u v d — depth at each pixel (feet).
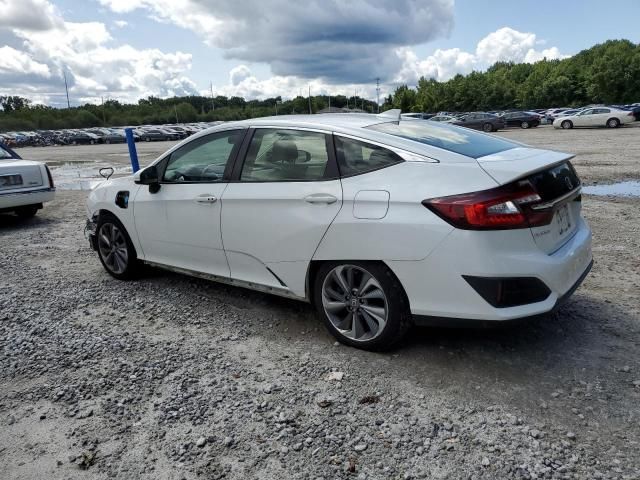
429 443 9.00
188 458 8.82
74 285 18.12
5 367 12.21
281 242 12.94
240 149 14.08
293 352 12.51
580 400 10.05
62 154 111.14
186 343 13.20
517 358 11.71
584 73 243.19
